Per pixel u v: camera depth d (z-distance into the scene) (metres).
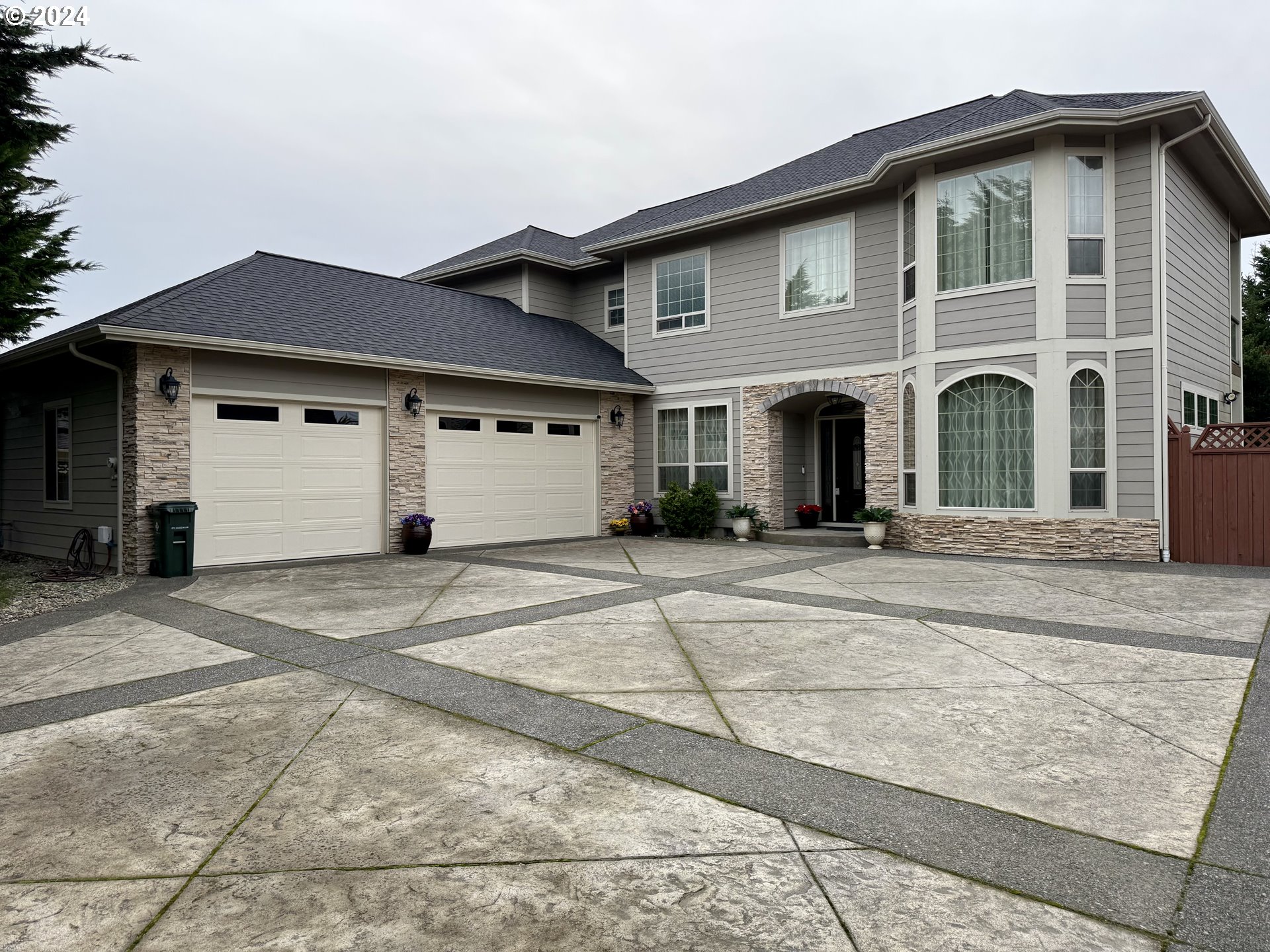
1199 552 10.62
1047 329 11.12
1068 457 11.07
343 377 12.30
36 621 7.45
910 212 12.83
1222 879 2.63
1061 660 5.52
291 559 11.75
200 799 3.34
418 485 13.22
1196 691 4.79
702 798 3.31
